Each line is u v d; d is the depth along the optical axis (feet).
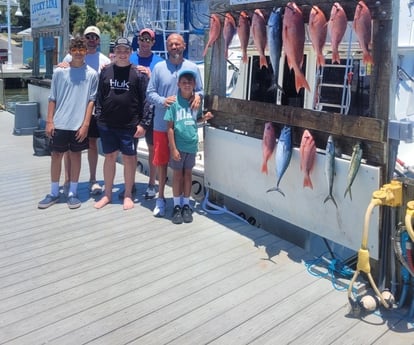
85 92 15.29
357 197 10.50
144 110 15.21
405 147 17.66
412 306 9.38
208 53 14.75
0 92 39.40
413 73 17.78
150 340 8.66
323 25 10.42
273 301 9.98
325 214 11.45
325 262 11.58
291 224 13.30
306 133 11.34
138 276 11.07
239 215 15.15
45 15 30.50
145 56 16.90
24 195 17.06
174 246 12.73
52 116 15.49
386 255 10.01
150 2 37.91
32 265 11.60
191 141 13.85
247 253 12.31
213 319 9.32
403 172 15.44
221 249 12.55
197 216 14.96
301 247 13.05
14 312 9.53
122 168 20.89
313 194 11.69
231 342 8.61
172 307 9.75
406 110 17.51
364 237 9.17
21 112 28.81
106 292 10.34
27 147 25.35
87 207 15.75
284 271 11.31
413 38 17.29
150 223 14.35
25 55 93.86
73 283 10.73
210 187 15.38
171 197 16.75
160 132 14.29
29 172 20.21
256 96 20.92
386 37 9.57
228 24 13.43
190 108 13.69
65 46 27.48
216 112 14.73
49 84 28.84
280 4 11.73
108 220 14.58
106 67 14.94
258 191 13.46
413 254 8.95
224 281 10.84
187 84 13.35
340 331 8.91
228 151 14.30
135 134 15.28
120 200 16.48
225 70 14.39
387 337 8.71
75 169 15.72
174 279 10.93
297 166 12.01
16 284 10.67
